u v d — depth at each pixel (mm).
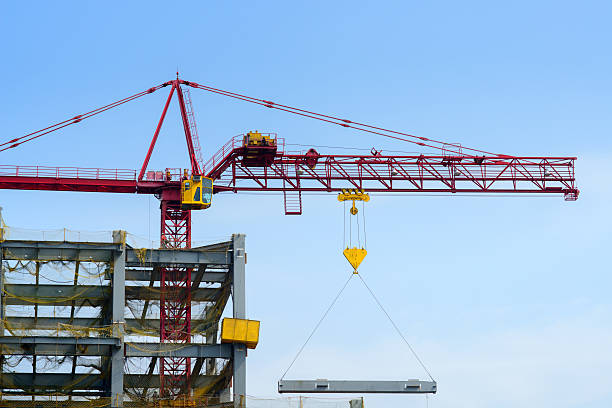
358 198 127625
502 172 161500
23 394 122312
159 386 132750
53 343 116062
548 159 162000
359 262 121812
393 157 159625
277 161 157500
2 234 119500
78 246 120688
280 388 102375
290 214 158750
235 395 118375
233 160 157000
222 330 120312
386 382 103938
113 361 117938
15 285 123062
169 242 157250
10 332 122062
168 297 136750
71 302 126938
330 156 158375
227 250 125938
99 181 155250
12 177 152625
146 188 157125
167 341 131250
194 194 154250
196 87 165750
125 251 122938
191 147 161125
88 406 118250
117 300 120438
